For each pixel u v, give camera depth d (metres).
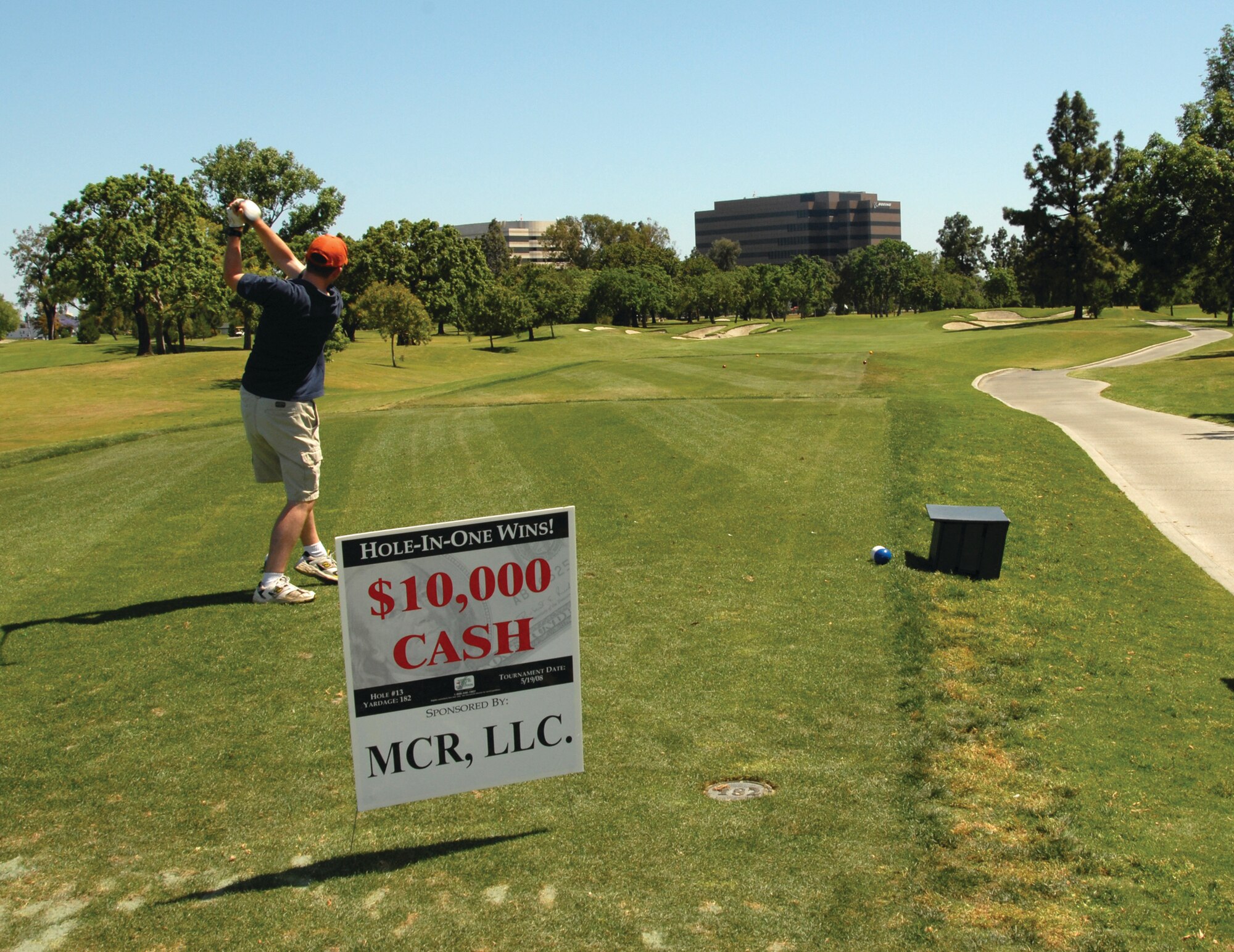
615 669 6.89
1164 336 61.97
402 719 4.10
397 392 33.19
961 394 26.58
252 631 7.25
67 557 9.48
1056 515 12.30
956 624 8.06
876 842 4.70
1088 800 5.23
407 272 92.88
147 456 16.41
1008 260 176.88
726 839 4.67
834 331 90.75
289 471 7.51
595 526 10.87
